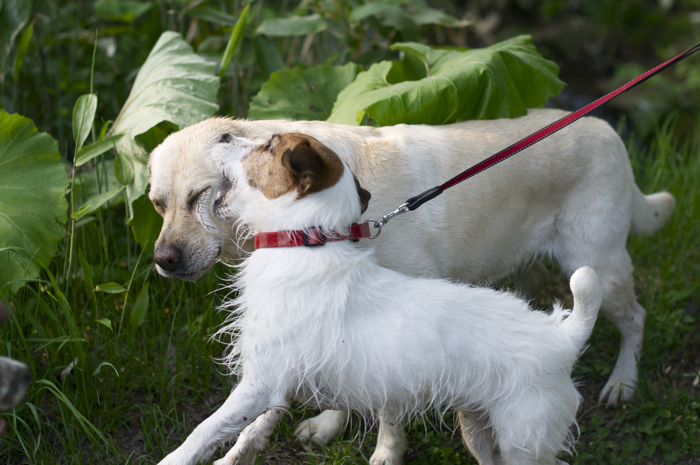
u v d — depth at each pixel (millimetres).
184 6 4871
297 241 2059
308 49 5422
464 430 2443
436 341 2057
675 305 3955
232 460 2311
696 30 10148
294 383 2102
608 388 3270
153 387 3012
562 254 3086
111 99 4859
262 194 2121
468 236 2762
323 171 2031
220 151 2230
